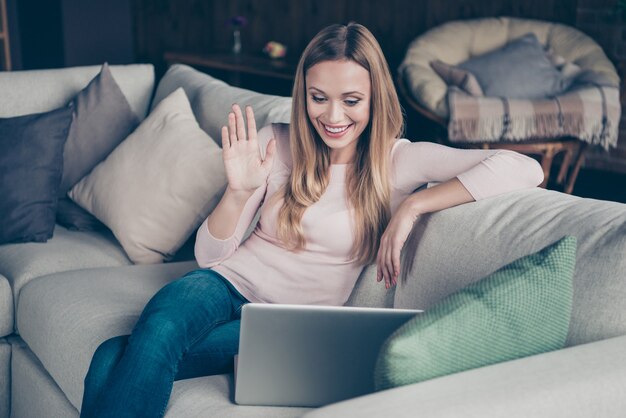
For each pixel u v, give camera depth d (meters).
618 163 4.96
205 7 7.25
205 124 2.66
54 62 5.61
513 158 1.74
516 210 1.65
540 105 4.11
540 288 1.32
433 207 1.74
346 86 1.76
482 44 4.72
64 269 2.36
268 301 1.88
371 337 1.45
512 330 1.29
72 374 1.88
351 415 1.11
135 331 1.63
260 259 1.90
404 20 5.88
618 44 4.88
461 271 1.64
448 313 1.26
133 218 2.41
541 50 4.52
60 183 2.68
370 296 1.86
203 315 1.72
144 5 7.52
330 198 1.85
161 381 1.55
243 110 2.53
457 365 1.25
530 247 1.55
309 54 1.79
